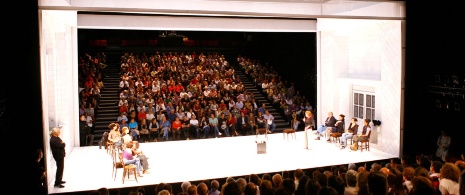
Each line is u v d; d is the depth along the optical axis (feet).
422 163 22.79
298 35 65.57
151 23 41.88
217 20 43.55
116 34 85.46
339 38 48.32
